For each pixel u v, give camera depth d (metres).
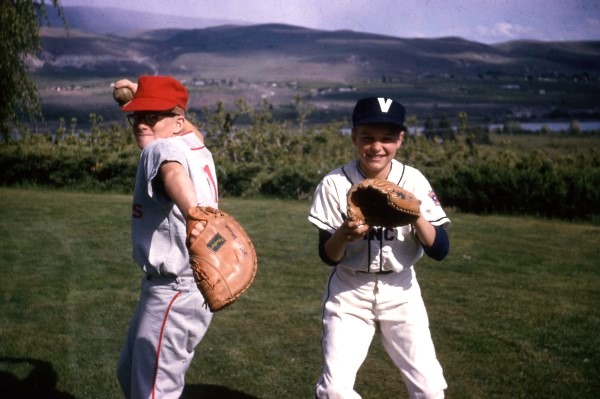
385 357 4.95
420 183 3.16
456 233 11.98
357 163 3.22
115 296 6.37
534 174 16.50
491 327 5.82
